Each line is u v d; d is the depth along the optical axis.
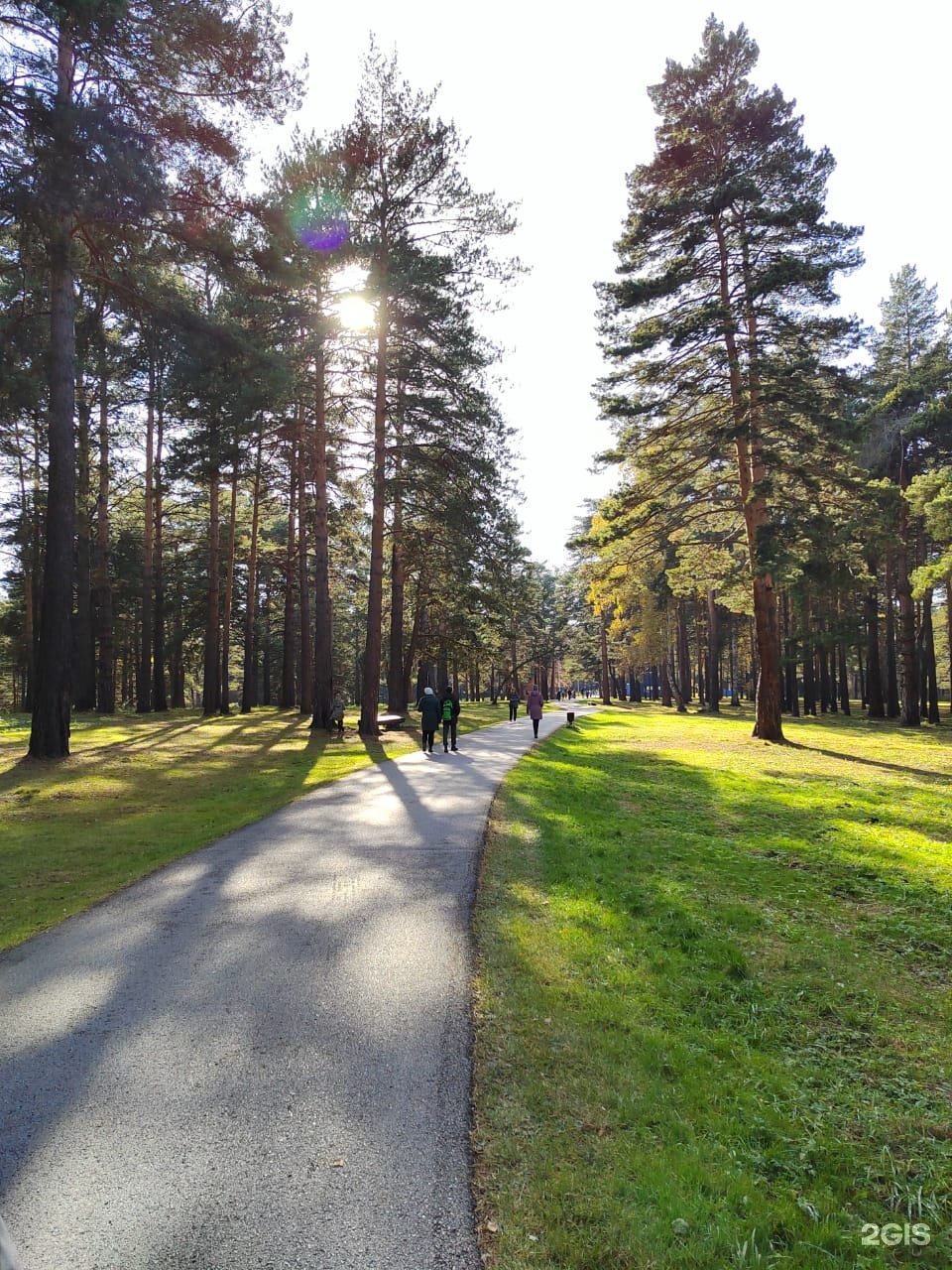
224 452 20.62
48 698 15.87
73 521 16.03
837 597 33.50
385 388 22.28
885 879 8.21
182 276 18.36
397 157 20.41
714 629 43.88
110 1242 2.61
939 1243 2.86
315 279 18.14
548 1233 2.70
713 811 11.93
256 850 8.34
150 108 13.29
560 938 5.72
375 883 7.01
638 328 22.23
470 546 24.92
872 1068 4.32
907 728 31.25
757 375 20.36
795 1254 2.73
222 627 38.41
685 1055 4.14
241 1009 4.46
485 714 40.69
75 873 7.72
